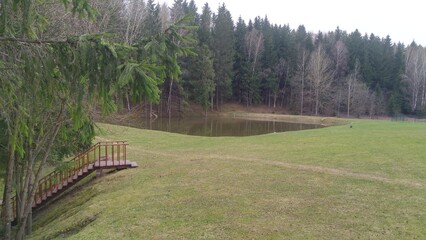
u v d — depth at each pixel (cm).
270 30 7631
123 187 1325
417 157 1595
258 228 850
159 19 4456
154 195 1159
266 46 7069
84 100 736
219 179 1305
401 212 923
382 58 7106
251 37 7012
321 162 1545
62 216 1204
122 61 474
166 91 5778
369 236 789
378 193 1087
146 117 5319
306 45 7756
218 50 6406
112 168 1598
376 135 2414
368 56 7069
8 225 1064
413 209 942
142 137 2620
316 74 6356
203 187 1210
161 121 4988
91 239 855
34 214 1423
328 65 6900
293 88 6950
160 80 511
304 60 6894
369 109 6391
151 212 1001
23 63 469
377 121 4362
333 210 952
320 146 1998
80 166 1619
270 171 1397
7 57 469
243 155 1816
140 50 512
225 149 2078
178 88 5669
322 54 6612
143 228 892
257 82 6862
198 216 947
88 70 471
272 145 2159
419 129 2838
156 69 482
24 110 522
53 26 926
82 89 495
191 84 5838
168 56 526
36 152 1112
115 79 469
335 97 6438
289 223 874
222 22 6619
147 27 4278
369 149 1825
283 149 1967
